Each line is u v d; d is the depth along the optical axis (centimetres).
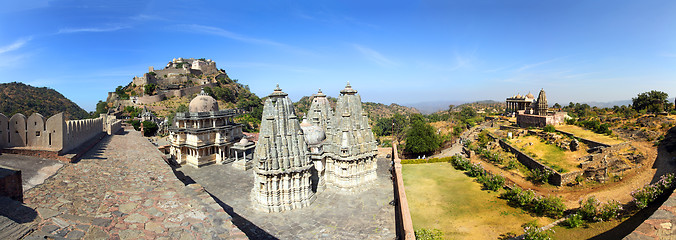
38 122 2939
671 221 1529
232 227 1473
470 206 3894
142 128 8162
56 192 1875
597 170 4453
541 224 3334
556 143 5816
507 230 3225
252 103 17625
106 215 1547
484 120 12544
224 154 5478
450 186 4725
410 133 8275
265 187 3322
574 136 5794
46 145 2945
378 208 3472
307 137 4241
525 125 8469
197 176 4622
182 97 15912
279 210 3350
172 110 14238
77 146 3541
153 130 8850
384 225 3056
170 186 2166
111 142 4869
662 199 3031
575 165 4847
